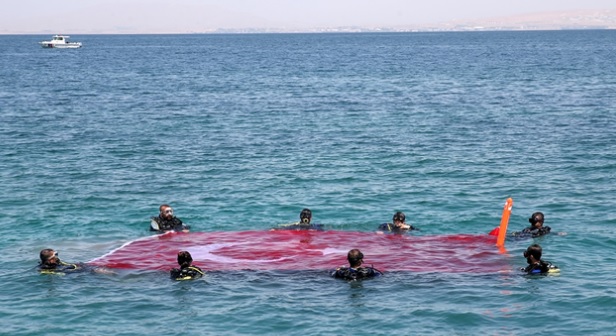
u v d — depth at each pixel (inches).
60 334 514.9
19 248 730.2
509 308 551.5
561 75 3117.6
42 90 2571.4
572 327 516.1
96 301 572.7
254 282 610.5
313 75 3361.2
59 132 1531.7
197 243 733.9
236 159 1222.3
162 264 660.7
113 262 666.8
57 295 586.9
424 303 561.6
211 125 1644.9
